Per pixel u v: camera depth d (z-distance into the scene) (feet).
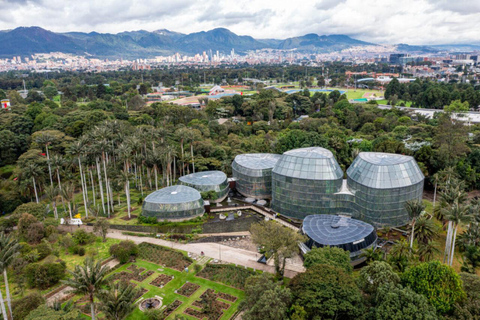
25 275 295.69
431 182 492.95
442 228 374.22
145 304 268.00
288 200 427.33
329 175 405.59
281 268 305.53
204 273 312.50
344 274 237.66
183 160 537.24
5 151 611.06
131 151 500.74
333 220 362.94
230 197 500.74
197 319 253.03
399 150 531.09
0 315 251.19
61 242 359.87
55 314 213.87
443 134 552.00
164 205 422.82
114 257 342.23
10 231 391.65
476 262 295.28
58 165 451.53
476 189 522.47
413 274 240.53
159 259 338.34
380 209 377.50
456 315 215.51
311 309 222.48
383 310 212.23
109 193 502.38
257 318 213.05
